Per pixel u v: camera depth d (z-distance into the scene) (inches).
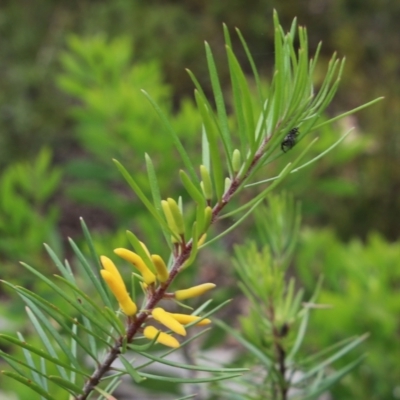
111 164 45.1
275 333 23.7
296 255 39.2
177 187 42.9
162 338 18.5
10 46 129.8
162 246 38.3
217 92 18.9
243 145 18.9
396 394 32.0
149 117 42.2
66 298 18.7
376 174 78.8
